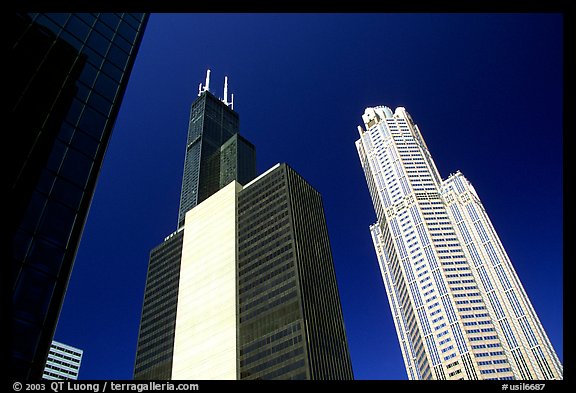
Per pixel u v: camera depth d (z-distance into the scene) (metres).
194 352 163.62
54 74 37.31
